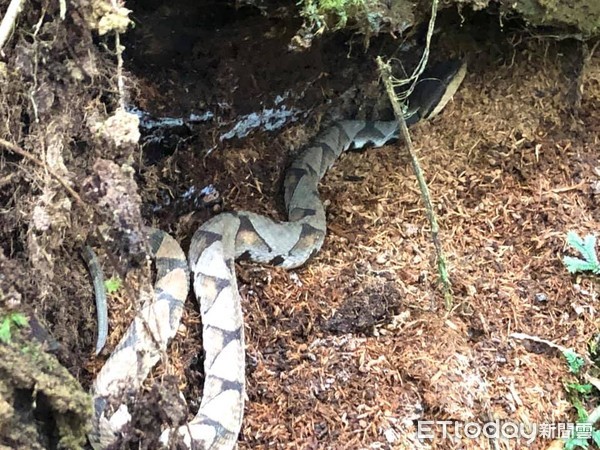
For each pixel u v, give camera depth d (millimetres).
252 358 658
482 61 955
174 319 664
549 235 787
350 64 870
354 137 884
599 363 688
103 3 420
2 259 394
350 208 816
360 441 609
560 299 737
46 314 476
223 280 689
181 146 795
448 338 686
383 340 680
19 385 361
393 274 738
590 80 952
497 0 769
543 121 912
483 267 757
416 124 909
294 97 850
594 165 862
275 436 608
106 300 605
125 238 436
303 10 627
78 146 441
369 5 647
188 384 643
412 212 808
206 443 571
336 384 643
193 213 773
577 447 644
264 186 827
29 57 417
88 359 588
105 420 514
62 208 417
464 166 864
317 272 742
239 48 754
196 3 678
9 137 418
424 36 890
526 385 668
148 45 708
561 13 794
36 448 374
